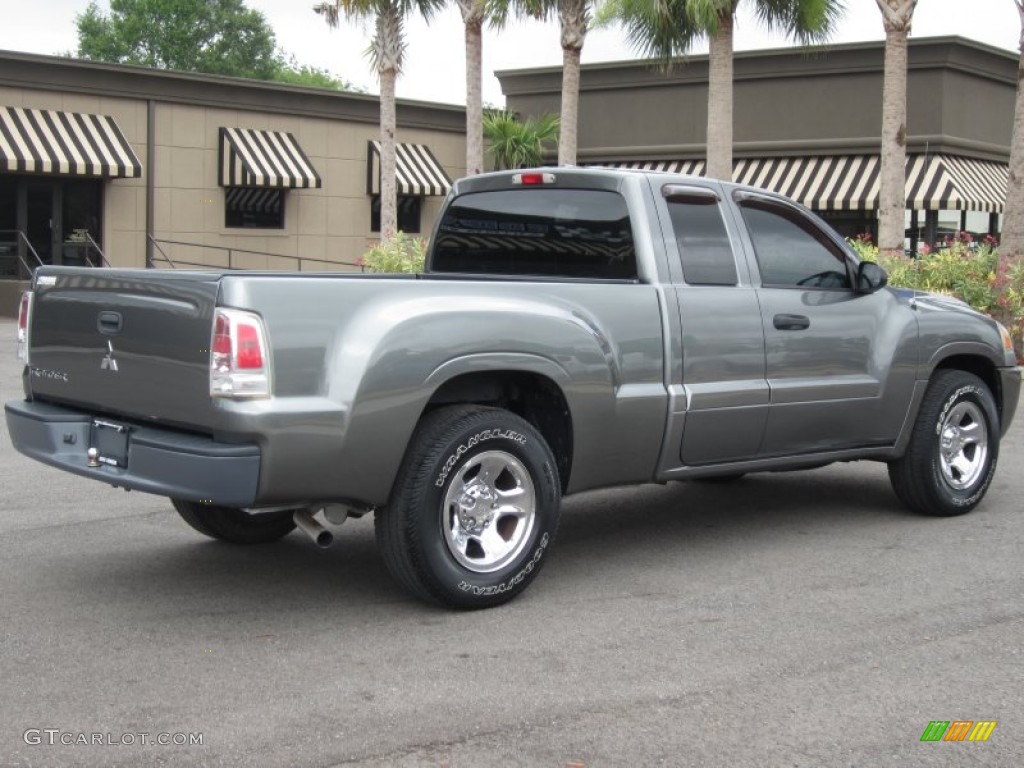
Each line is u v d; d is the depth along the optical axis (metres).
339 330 4.73
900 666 4.48
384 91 24.58
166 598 5.32
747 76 27.84
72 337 5.23
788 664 4.49
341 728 3.86
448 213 6.88
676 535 6.66
